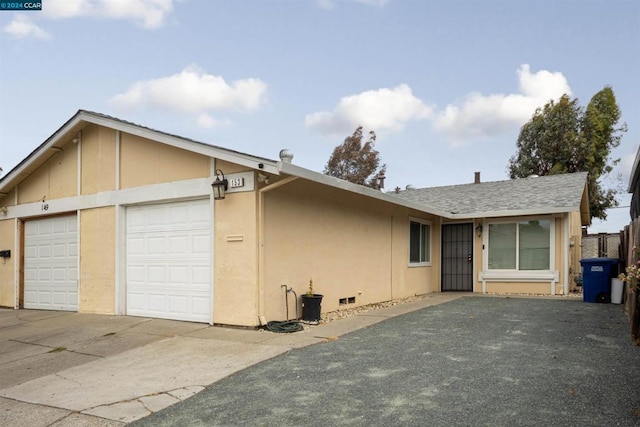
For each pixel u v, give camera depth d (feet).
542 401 12.32
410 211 41.91
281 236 25.07
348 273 31.60
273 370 16.10
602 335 20.90
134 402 13.52
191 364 17.22
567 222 40.65
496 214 42.16
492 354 17.71
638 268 19.19
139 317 27.30
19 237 35.73
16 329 25.71
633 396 12.59
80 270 30.76
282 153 23.45
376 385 14.17
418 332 22.49
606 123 84.89
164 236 26.89
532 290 41.75
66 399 14.08
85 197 30.76
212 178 24.76
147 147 27.68
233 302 23.75
